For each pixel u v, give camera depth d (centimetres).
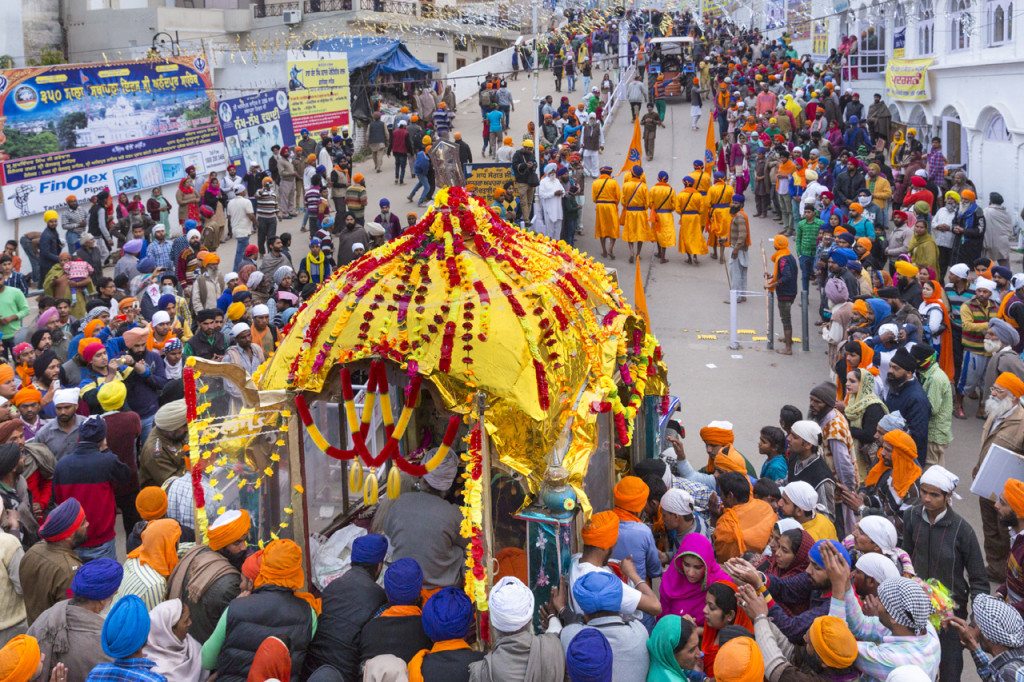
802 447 802
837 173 2078
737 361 1493
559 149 2262
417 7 2939
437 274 638
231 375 649
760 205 2338
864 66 3048
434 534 624
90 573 562
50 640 552
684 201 1973
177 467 852
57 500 784
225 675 539
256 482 665
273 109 2780
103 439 801
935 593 592
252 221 2033
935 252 1560
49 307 1298
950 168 2022
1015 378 885
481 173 1981
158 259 1761
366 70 3184
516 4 2603
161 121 2386
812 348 1552
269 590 561
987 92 2167
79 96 2147
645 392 823
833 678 534
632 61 3500
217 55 2873
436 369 615
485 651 591
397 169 2638
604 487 718
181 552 662
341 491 768
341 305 653
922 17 2520
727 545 691
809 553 607
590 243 2141
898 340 1046
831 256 1399
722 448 832
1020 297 1208
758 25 3812
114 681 502
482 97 2897
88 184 2167
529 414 611
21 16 3189
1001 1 2102
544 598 624
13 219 2009
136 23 3297
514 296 639
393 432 637
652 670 545
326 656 556
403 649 543
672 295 1830
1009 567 689
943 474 693
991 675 539
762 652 543
